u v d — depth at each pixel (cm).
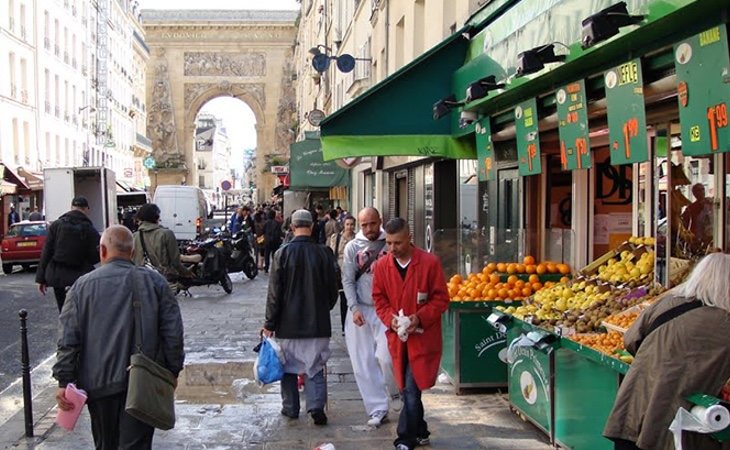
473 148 1009
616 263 726
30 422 640
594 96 657
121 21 6631
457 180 1366
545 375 600
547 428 599
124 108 6744
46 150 4338
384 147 983
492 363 759
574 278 744
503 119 896
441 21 1344
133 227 3597
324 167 2722
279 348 665
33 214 2858
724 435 342
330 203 4081
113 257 471
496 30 866
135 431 458
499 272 807
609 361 473
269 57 8300
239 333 1159
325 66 2188
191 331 1177
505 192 1065
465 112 924
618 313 565
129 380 443
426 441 608
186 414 705
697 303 366
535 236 852
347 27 2973
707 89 440
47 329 1210
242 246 2014
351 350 679
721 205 618
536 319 616
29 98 4028
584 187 899
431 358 586
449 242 869
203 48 8281
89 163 5378
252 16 8325
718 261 365
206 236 2378
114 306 455
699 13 460
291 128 7362
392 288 587
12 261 2223
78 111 5094
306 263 663
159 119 8219
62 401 439
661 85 536
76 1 5038
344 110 972
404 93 988
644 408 364
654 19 479
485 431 643
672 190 689
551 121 754
